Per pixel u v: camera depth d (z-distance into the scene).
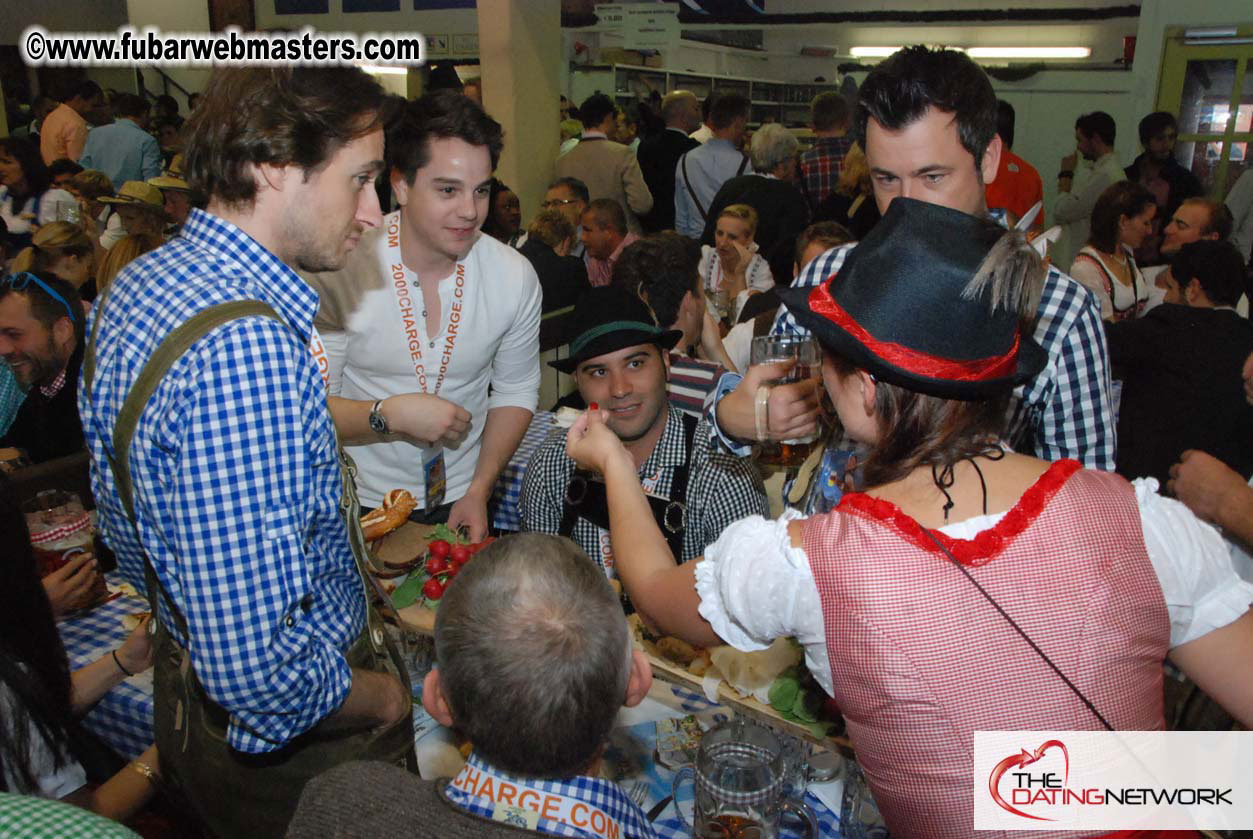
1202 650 0.85
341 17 9.19
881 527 0.84
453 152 1.67
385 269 1.84
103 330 1.04
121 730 1.49
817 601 0.84
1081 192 5.95
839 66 9.97
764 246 4.28
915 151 1.19
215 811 1.25
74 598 1.66
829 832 1.24
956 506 0.84
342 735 1.21
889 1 9.63
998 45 9.15
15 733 0.92
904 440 0.86
